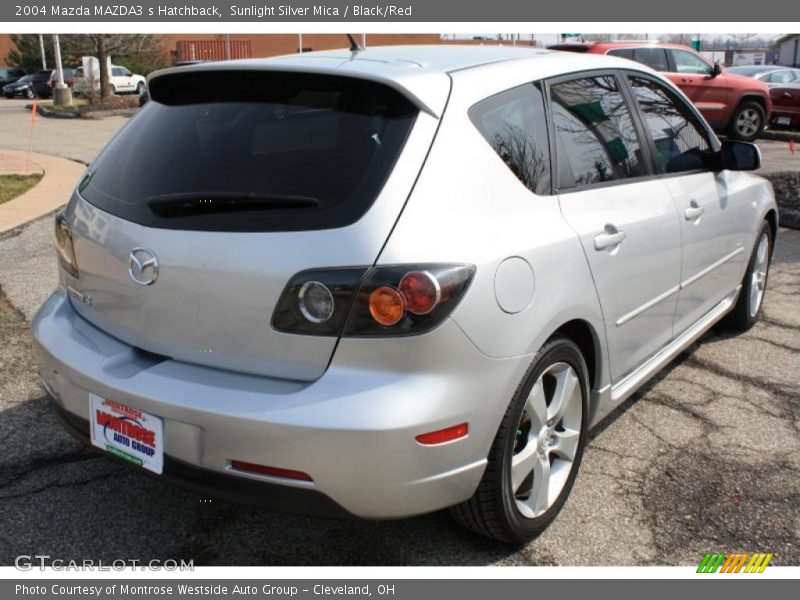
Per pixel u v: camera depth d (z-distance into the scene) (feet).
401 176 7.64
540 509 9.25
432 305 7.31
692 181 12.75
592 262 9.43
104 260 8.59
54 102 93.86
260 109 8.51
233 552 9.14
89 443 8.68
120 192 8.73
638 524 9.78
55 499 10.12
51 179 36.11
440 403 7.43
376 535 9.49
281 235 7.52
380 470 7.29
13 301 18.02
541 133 9.43
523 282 8.20
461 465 7.82
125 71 125.49
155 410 7.79
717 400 13.48
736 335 16.71
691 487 10.65
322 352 7.40
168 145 8.72
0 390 13.28
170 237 7.97
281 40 143.02
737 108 51.83
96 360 8.47
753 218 15.30
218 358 7.89
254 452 7.40
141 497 10.21
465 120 8.36
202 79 9.11
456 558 9.09
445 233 7.64
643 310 11.10
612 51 47.60
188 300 7.89
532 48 11.37
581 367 9.57
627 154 11.18
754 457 11.50
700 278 13.15
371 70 8.28
